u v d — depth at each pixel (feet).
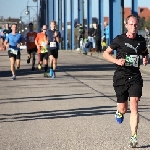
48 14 197.47
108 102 43.50
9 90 53.36
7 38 65.41
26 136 29.50
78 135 29.68
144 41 27.48
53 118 35.53
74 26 181.68
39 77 69.00
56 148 26.32
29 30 83.56
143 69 79.92
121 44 27.22
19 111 38.88
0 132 30.78
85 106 41.11
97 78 67.21
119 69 27.48
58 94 49.37
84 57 124.67
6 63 102.32
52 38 66.80
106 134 29.94
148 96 47.65
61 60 111.24
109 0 114.93
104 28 155.94
